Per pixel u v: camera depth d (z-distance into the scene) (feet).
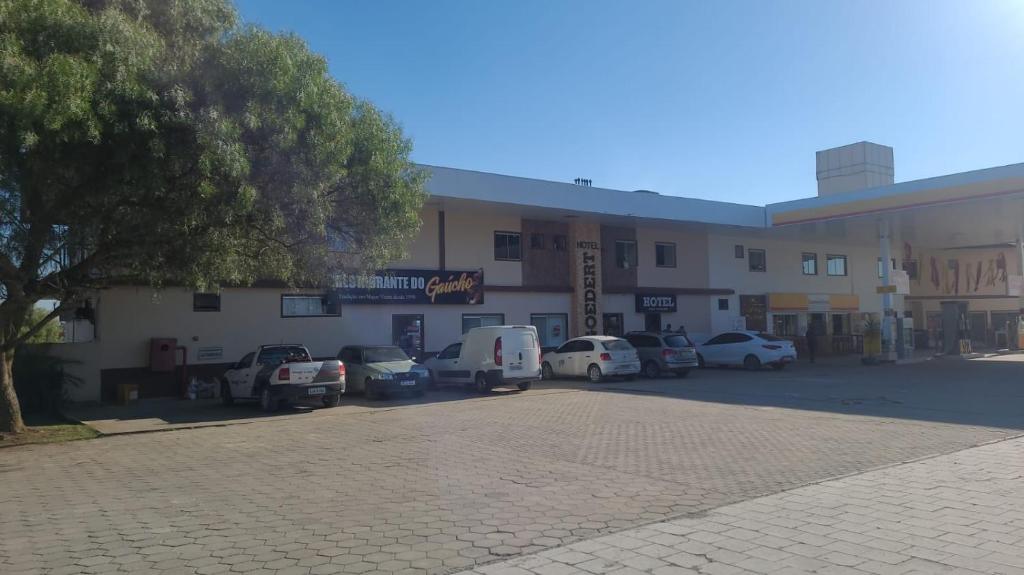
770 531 20.80
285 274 48.42
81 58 32.73
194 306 67.87
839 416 46.42
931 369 88.69
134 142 33.76
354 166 44.01
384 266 51.80
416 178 48.73
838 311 130.41
